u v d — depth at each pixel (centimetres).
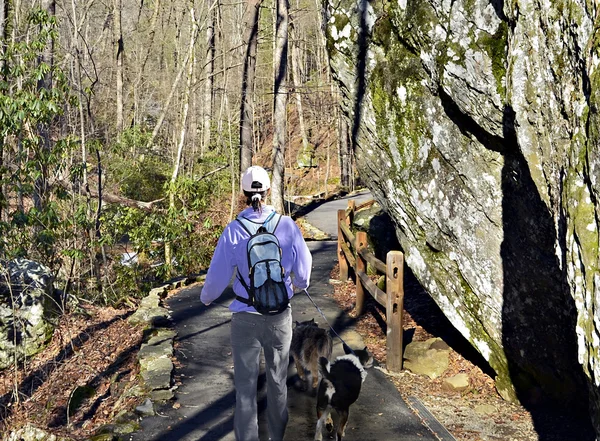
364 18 699
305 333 575
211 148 2891
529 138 448
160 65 3856
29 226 1077
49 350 908
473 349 667
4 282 913
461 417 526
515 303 553
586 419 516
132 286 1270
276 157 1914
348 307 905
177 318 864
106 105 2806
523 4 440
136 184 2038
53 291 997
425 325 779
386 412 523
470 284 598
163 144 2981
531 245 525
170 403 545
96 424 578
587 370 334
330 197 2936
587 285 328
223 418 509
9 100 980
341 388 447
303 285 402
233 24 3459
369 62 696
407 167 659
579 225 337
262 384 581
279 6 1916
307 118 4141
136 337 816
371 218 1091
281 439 389
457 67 552
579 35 369
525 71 443
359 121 721
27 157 1062
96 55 3145
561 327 522
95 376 750
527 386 555
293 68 3797
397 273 628
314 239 1697
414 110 638
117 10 2908
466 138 576
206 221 1490
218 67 3125
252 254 372
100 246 1152
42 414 700
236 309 377
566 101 389
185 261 1450
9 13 1273
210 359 678
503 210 549
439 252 637
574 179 351
